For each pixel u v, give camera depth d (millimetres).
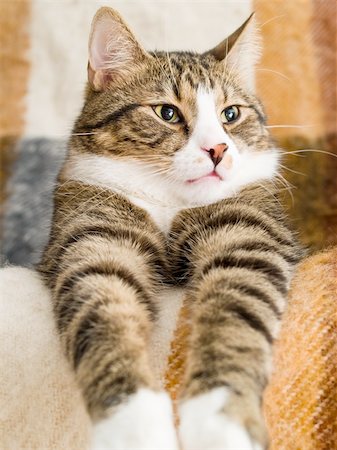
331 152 595
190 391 314
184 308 389
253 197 465
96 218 440
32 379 367
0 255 610
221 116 470
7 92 659
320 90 609
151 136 447
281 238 428
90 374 325
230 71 490
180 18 636
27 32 655
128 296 375
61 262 410
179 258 449
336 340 378
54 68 655
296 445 360
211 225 441
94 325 343
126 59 478
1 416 362
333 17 611
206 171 437
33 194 631
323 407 367
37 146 645
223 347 324
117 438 301
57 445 354
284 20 612
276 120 603
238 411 302
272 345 344
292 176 583
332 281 408
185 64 479
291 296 396
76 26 649
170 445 304
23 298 411
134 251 423
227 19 633
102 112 469
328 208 571
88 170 463
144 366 328
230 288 359
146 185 453
